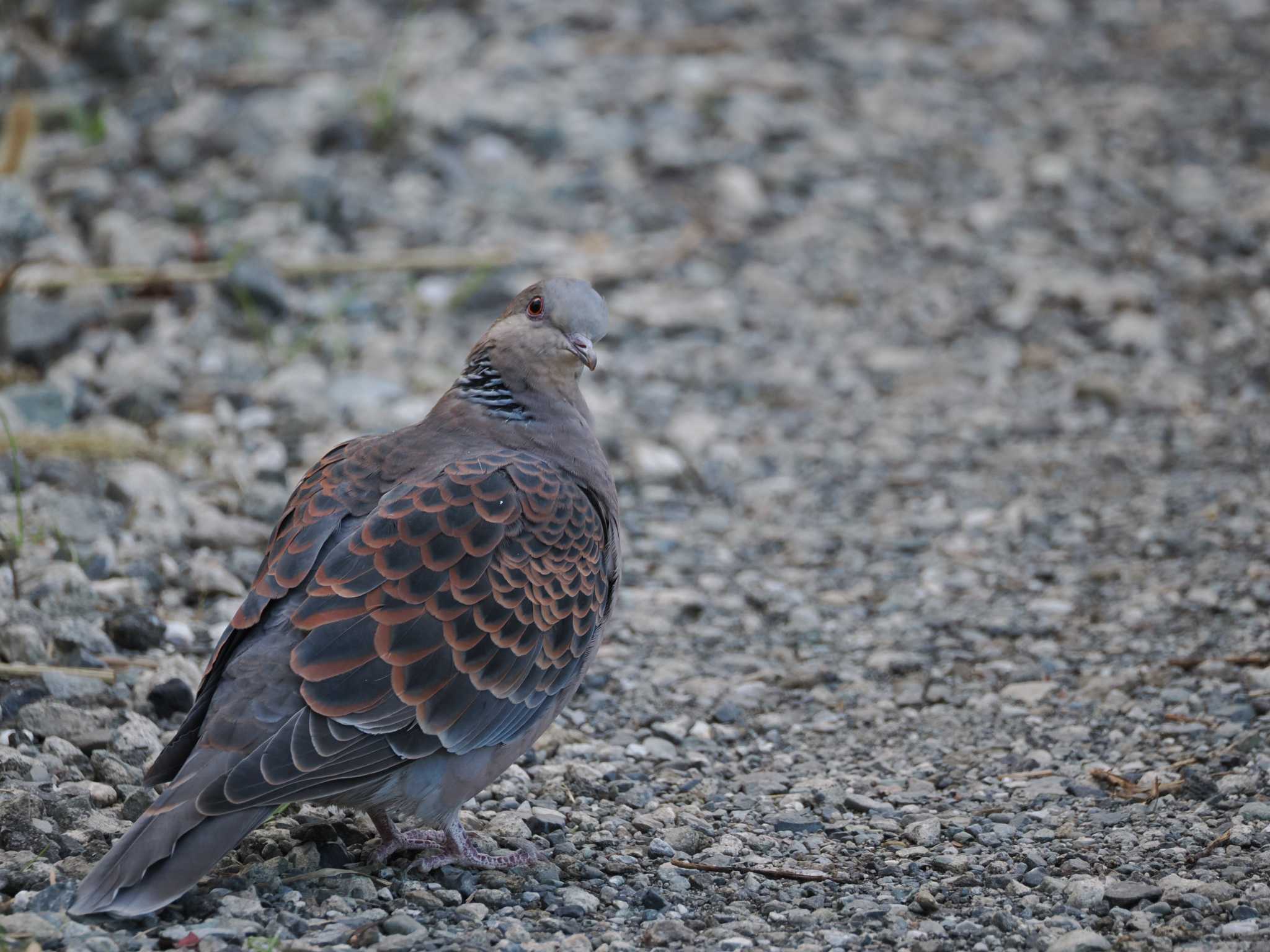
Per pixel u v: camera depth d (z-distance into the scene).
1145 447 12.59
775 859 7.41
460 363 13.39
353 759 6.25
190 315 13.57
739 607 10.55
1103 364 14.06
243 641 6.50
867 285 15.35
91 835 6.88
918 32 21.36
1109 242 16.17
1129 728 8.77
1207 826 7.54
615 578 7.50
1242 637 9.62
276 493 11.02
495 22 20.28
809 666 9.75
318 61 18.81
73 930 6.08
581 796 8.05
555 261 15.04
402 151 16.70
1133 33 22.03
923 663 9.73
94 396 12.20
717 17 21.14
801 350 14.30
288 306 13.88
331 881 6.77
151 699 8.22
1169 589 10.39
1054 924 6.67
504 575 6.72
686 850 7.48
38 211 13.93
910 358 14.20
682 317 14.53
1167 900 6.79
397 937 6.25
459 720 6.54
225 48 18.80
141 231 14.68
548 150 17.09
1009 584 10.73
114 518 10.24
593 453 7.58
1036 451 12.66
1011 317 14.80
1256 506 11.34
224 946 6.05
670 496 12.11
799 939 6.57
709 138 17.64
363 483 6.99
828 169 17.31
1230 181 17.45
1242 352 14.07
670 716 9.08
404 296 14.46
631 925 6.70
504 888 6.92
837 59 20.05
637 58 19.50
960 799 8.09
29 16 18.38
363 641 6.34
